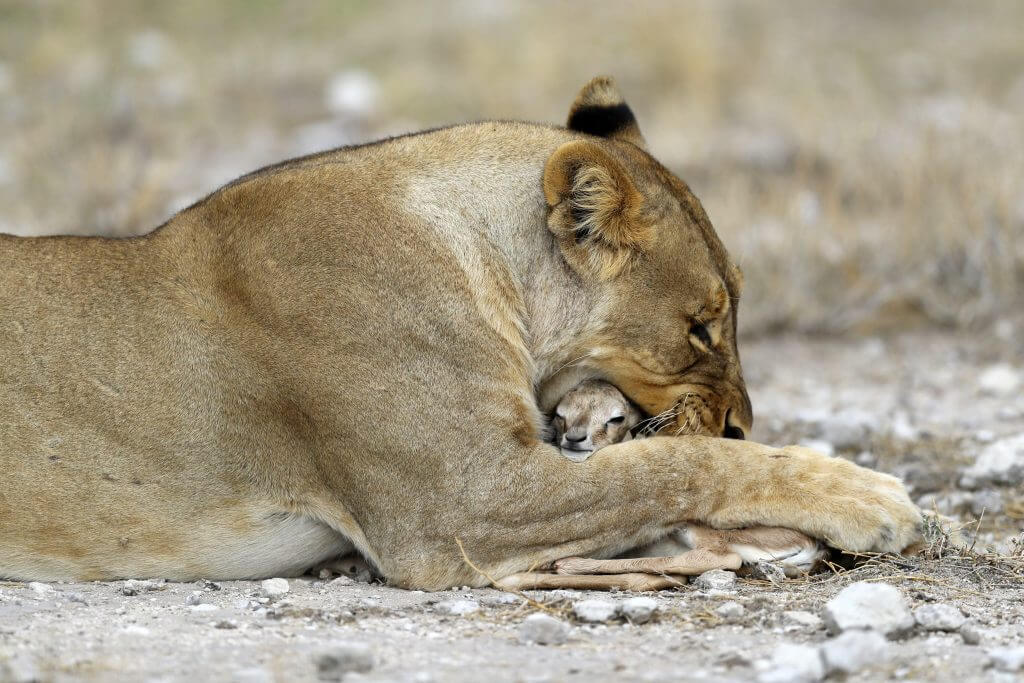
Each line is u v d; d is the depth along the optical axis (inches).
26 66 1181.1
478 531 382.9
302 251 387.9
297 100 1187.3
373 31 1310.3
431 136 415.5
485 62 1170.6
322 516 389.1
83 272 398.9
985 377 654.5
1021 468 492.1
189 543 388.8
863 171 872.9
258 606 358.9
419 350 383.2
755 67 1180.5
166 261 397.4
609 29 1251.2
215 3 1370.6
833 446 547.5
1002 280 757.3
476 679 294.2
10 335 391.2
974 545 407.8
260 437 387.5
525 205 408.5
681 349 417.7
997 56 1264.8
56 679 287.7
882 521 382.6
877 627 324.2
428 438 381.4
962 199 785.6
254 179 408.2
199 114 1111.0
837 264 784.9
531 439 388.2
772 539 383.6
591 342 411.8
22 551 387.5
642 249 410.3
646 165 425.1
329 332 382.6
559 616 350.0
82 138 1003.3
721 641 324.5
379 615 351.3
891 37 1330.0
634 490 382.9
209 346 388.5
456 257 392.2
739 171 951.0
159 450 387.9
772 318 765.9
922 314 776.9
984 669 300.5
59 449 386.9
